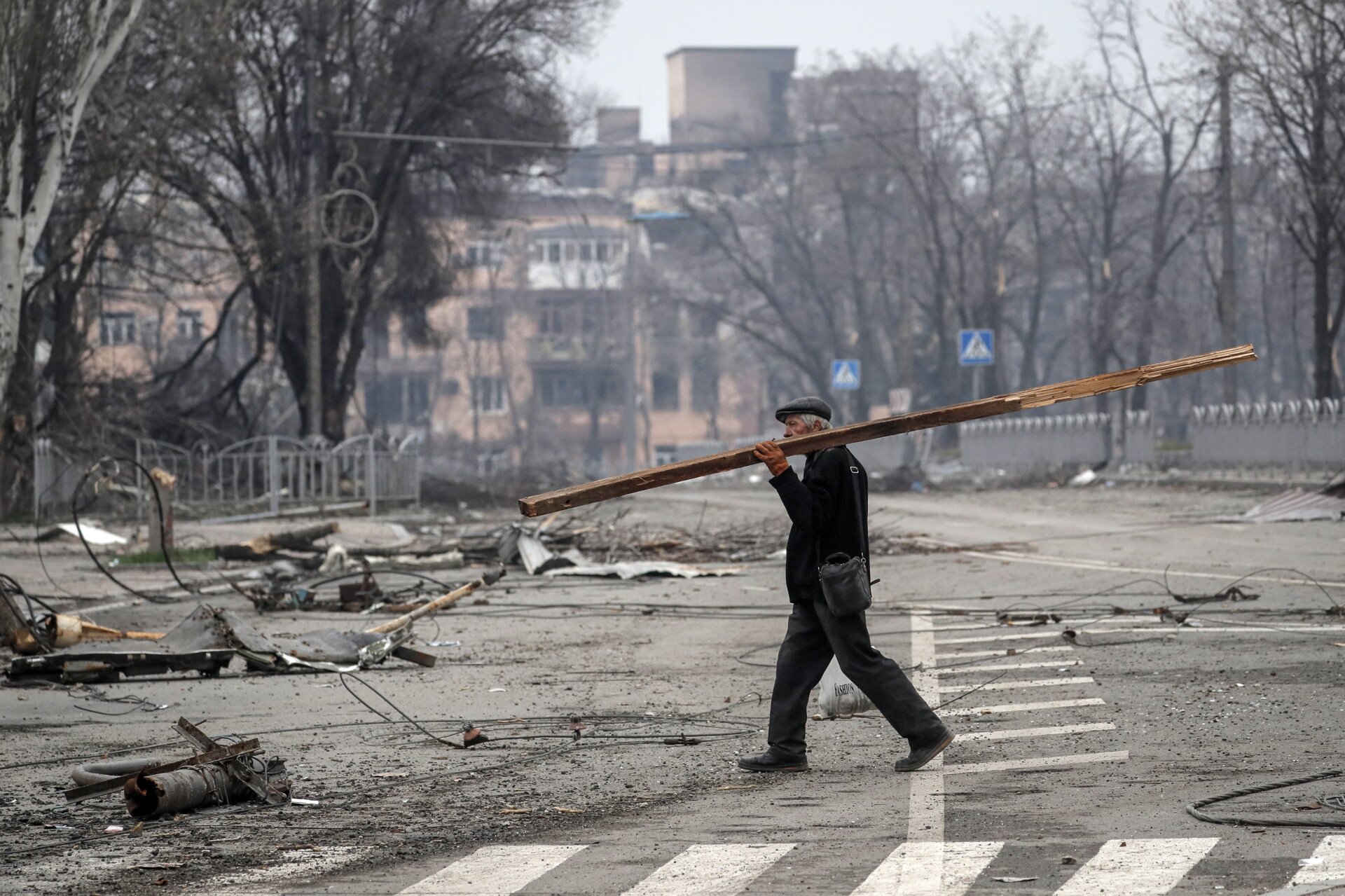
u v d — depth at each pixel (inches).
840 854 418.3
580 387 7632.9
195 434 2849.4
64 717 704.4
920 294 5856.3
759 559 1601.9
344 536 1881.2
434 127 2878.9
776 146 5098.4
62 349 2503.7
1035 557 1499.8
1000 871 390.3
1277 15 2741.1
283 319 2817.4
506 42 2856.8
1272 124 2881.4
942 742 543.8
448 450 6747.1
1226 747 563.8
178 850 445.1
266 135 2696.9
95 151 2103.8
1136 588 1175.0
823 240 5792.3
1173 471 2933.1
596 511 2411.4
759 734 636.7
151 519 1649.9
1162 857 396.5
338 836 460.1
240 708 728.3
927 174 4672.7
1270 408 2647.6
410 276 3159.5
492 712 708.7
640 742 623.8
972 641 919.7
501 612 1171.3
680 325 7440.9
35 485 2237.9
